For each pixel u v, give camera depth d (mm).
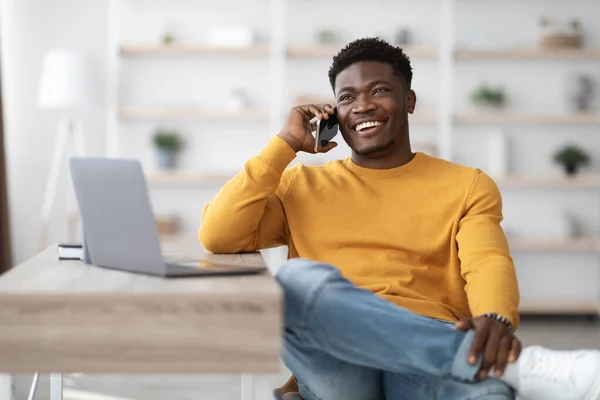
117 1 6738
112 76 6723
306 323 1764
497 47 6742
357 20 6910
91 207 1830
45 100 6266
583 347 5184
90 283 1598
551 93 6930
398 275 2227
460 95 6934
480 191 2287
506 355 1749
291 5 6887
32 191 6867
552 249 6797
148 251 1706
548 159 6953
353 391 2047
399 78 2381
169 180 6723
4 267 6375
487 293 1945
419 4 6902
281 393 2236
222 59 6953
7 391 2055
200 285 1580
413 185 2322
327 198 2350
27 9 6832
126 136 6973
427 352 1755
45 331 1473
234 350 1485
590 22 6938
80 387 3895
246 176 2254
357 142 2363
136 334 1478
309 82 6941
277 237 2467
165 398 3723
